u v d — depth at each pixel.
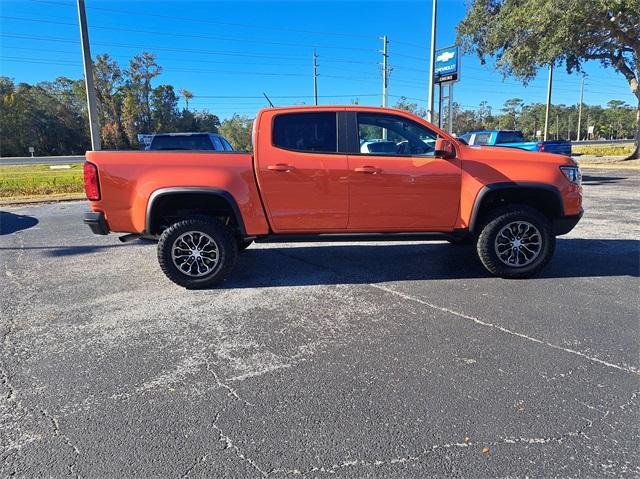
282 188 4.70
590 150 43.16
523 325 3.79
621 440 2.34
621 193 12.24
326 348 3.44
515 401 2.70
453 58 19.33
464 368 3.10
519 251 4.98
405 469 2.15
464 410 2.62
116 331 3.80
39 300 4.59
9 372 3.12
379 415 2.58
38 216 10.27
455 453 2.26
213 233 4.73
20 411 2.67
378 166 4.73
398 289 4.77
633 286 4.74
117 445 2.36
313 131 4.78
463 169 4.83
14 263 6.08
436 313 4.09
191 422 2.55
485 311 4.11
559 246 6.54
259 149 4.68
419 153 4.91
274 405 2.70
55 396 2.82
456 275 5.22
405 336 3.62
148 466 2.20
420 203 4.83
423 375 3.02
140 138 17.28
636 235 7.19
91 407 2.70
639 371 3.02
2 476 2.13
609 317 3.92
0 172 27.28
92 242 7.39
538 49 19.89
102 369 3.16
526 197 5.14
